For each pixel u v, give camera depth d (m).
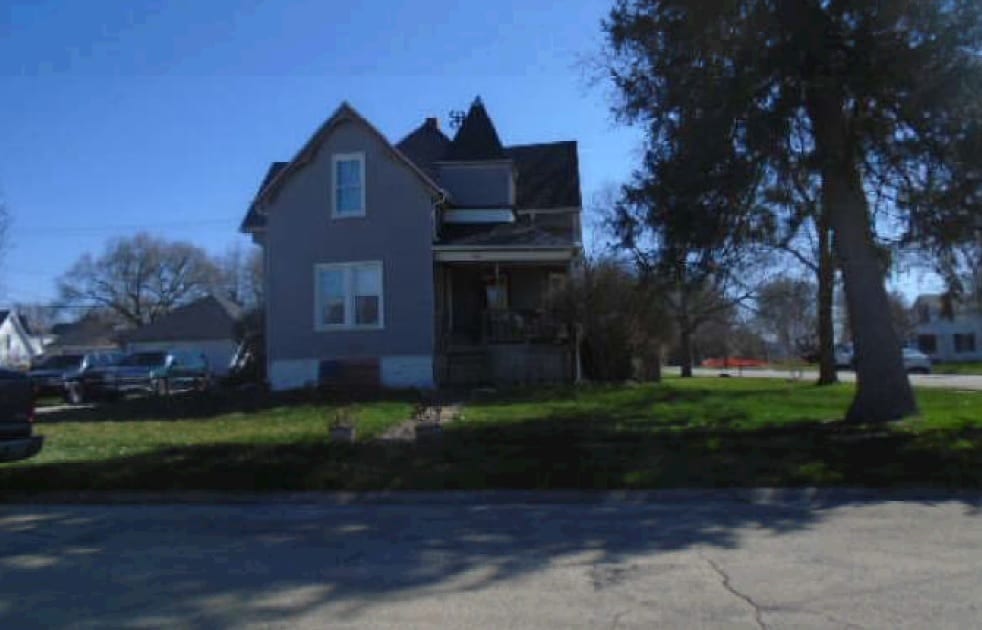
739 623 5.99
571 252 25.22
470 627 5.98
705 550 8.18
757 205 16.59
